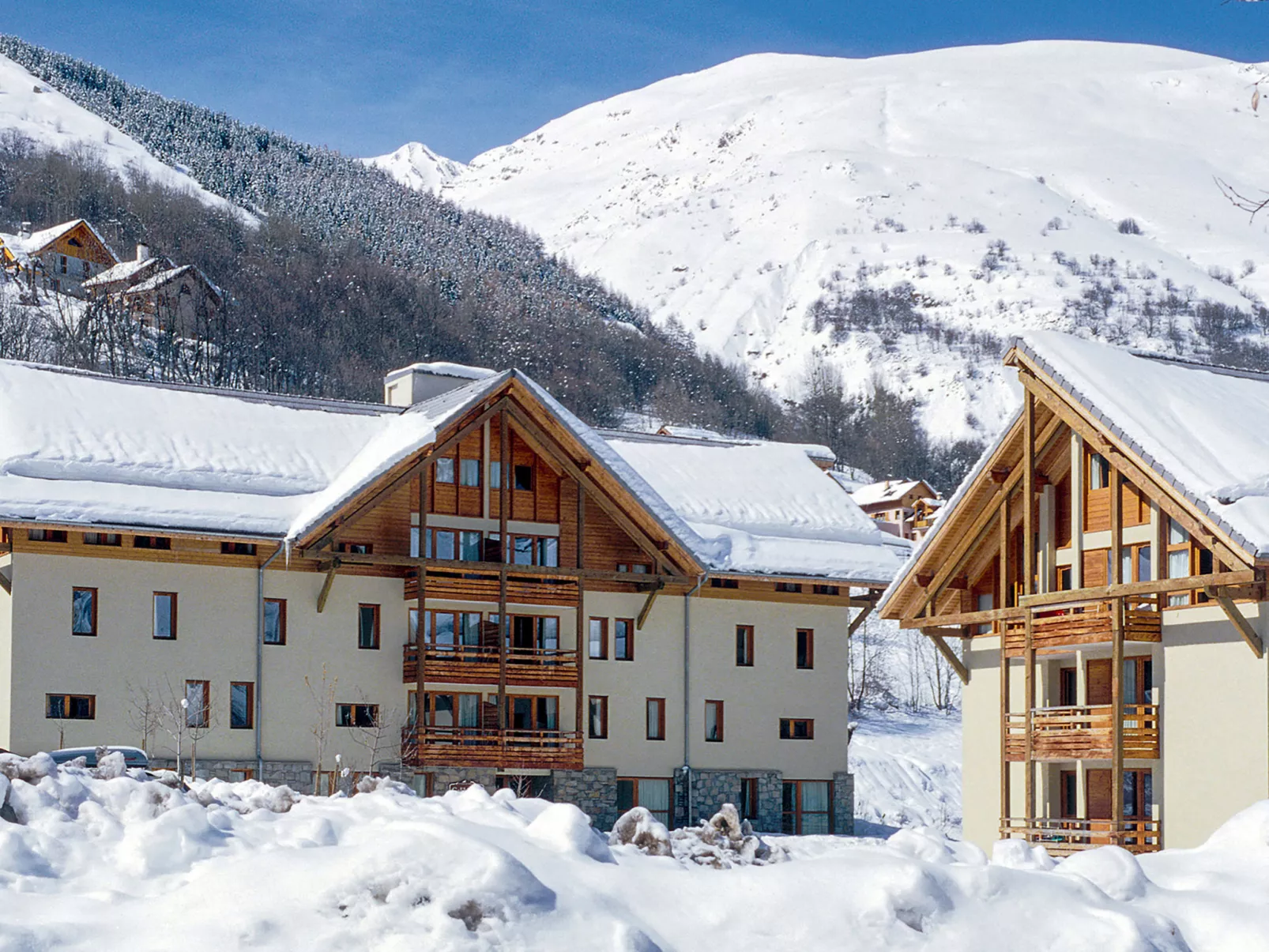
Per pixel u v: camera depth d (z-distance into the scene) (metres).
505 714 42.06
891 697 72.94
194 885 11.59
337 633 41.50
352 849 11.83
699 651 46.38
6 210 172.12
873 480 179.62
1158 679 32.38
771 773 46.66
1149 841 32.09
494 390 42.41
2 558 38.69
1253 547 28.59
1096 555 33.97
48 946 10.60
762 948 11.76
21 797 13.07
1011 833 34.41
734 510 48.41
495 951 10.92
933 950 11.97
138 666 38.81
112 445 40.22
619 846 14.13
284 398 46.47
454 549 43.47
